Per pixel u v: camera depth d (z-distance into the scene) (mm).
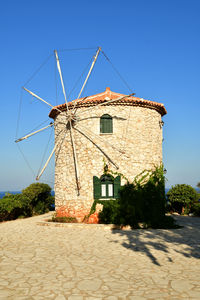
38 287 6320
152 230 15016
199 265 8281
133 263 8484
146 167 17984
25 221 19938
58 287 6332
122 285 6504
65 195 18344
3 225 18094
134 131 18016
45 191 27094
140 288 6309
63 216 18250
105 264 8336
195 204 25469
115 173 17219
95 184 17172
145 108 18625
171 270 7758
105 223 16641
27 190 25781
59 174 19047
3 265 8141
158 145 19328
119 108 17922
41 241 11898
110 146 17500
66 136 18719
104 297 5777
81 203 17500
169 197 26688
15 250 10172
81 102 18031
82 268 7887
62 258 9008
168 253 9773
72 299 5664
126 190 17062
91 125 17875
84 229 15250
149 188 17531
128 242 11672
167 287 6379
